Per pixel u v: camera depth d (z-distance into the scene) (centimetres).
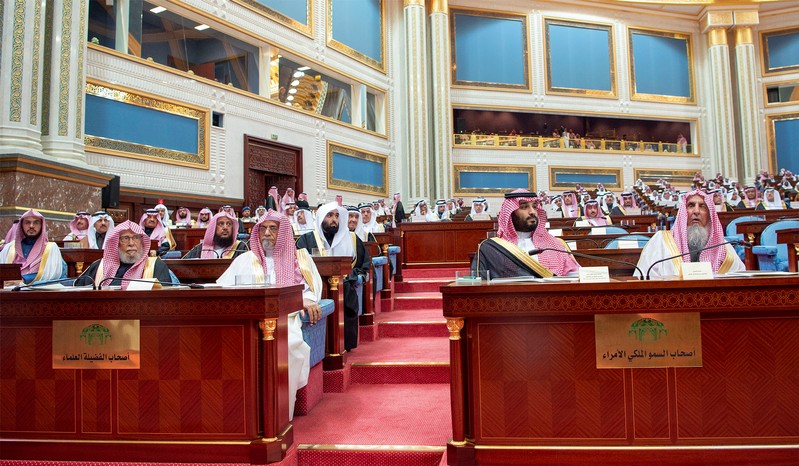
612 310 250
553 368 255
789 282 242
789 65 2111
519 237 407
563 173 2047
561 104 2031
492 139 1989
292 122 1448
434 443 303
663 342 250
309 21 1500
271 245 396
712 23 2109
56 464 273
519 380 256
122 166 1038
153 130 1100
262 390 274
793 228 504
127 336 277
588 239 575
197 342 275
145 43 1138
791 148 2098
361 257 565
